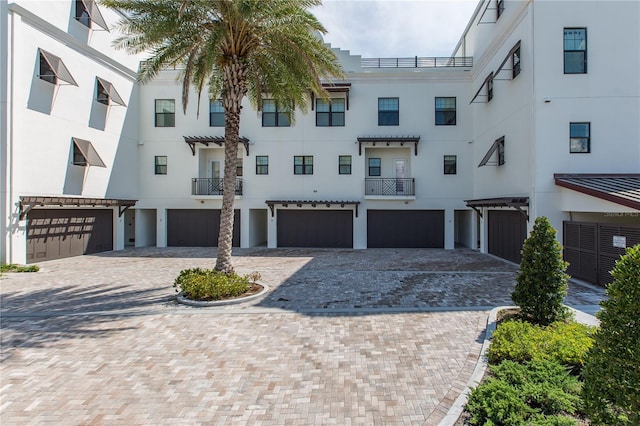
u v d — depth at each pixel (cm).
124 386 439
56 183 1459
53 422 368
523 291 615
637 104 1134
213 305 778
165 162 1969
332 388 432
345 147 1906
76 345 563
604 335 290
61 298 851
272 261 1453
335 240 1948
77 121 1560
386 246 1925
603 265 952
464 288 952
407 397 411
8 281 1054
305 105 1245
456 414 362
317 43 1023
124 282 1040
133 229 2222
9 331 623
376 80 1891
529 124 1204
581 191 1008
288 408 392
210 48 851
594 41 1149
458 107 1862
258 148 1930
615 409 290
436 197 1873
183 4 802
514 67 1332
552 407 342
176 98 1964
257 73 1091
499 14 1461
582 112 1150
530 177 1196
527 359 454
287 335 603
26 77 1329
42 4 1373
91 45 1619
